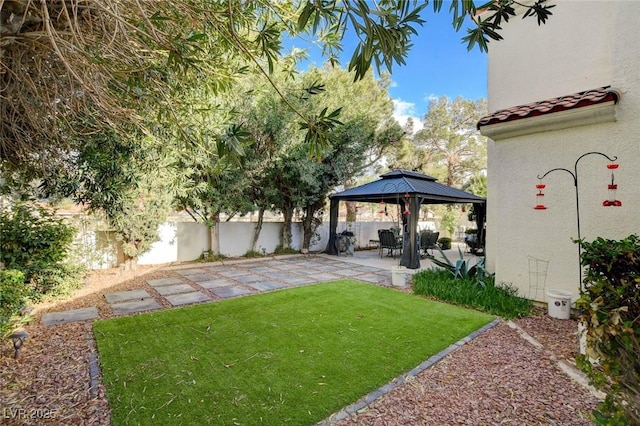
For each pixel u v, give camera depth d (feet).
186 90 12.70
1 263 16.48
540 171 16.83
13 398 8.48
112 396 8.58
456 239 59.67
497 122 17.74
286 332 13.28
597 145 14.97
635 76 13.93
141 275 25.50
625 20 14.19
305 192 36.32
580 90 17.54
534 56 19.45
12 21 6.68
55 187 18.99
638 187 13.85
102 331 13.21
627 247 7.66
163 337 12.67
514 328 13.99
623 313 6.10
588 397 8.78
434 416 7.97
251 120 28.04
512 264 17.90
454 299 17.79
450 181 77.71
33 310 16.19
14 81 8.93
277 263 32.55
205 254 33.06
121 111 9.09
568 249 15.89
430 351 11.58
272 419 7.71
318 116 7.39
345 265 31.76
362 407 8.26
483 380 9.69
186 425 7.46
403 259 30.55
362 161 41.16
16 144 12.23
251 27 10.08
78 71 7.88
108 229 25.61
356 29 5.09
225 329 13.61
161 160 21.93
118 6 6.82
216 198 29.68
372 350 11.60
